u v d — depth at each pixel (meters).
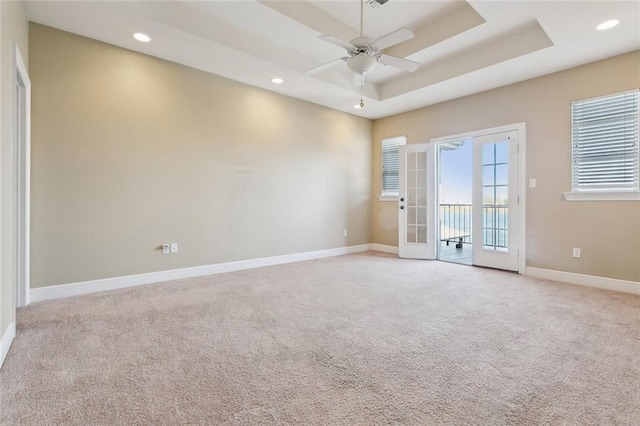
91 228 3.26
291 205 5.00
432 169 5.28
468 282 3.77
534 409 1.47
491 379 1.72
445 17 3.53
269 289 3.45
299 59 4.04
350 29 3.64
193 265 3.98
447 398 1.55
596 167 3.61
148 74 3.58
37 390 1.61
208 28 3.25
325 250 5.52
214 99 4.11
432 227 5.28
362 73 2.93
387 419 1.40
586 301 3.05
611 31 2.96
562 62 3.62
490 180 4.54
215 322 2.52
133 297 3.13
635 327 2.41
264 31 3.33
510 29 3.41
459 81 4.22
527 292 3.36
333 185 5.61
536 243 4.07
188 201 3.92
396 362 1.90
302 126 5.11
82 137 3.19
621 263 3.44
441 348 2.08
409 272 4.30
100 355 1.98
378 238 6.20
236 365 1.87
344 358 1.95
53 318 2.56
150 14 2.88
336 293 3.31
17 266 2.78
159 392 1.60
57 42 3.04
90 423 1.38
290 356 1.98
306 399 1.55
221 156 4.19
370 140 6.23
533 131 4.08
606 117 3.53
